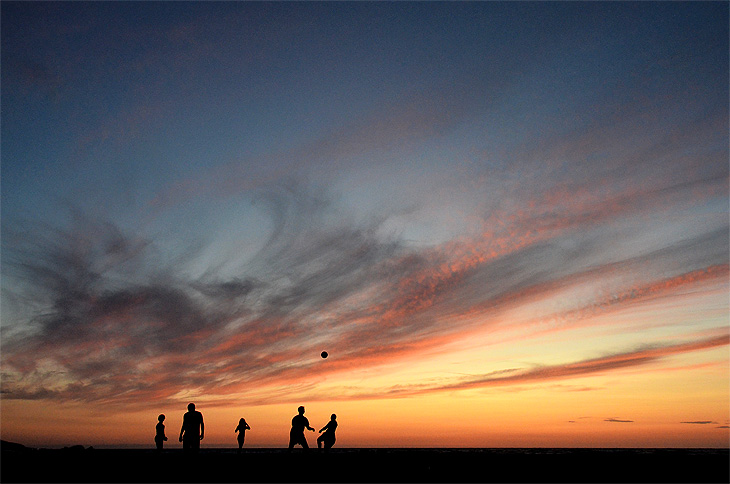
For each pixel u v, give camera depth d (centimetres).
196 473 1652
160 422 2288
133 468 1695
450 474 1647
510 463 1797
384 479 1578
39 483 1509
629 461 1812
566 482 1527
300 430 2258
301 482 1532
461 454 2036
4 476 1584
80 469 1675
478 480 1561
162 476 1606
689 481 1538
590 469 1711
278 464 1767
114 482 1524
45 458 1831
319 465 1756
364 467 1739
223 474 1642
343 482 1534
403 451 2389
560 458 1889
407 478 1594
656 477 1588
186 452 2027
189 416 2078
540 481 1538
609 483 1507
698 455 1969
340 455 1980
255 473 1656
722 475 1620
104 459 1822
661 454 2005
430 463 1798
